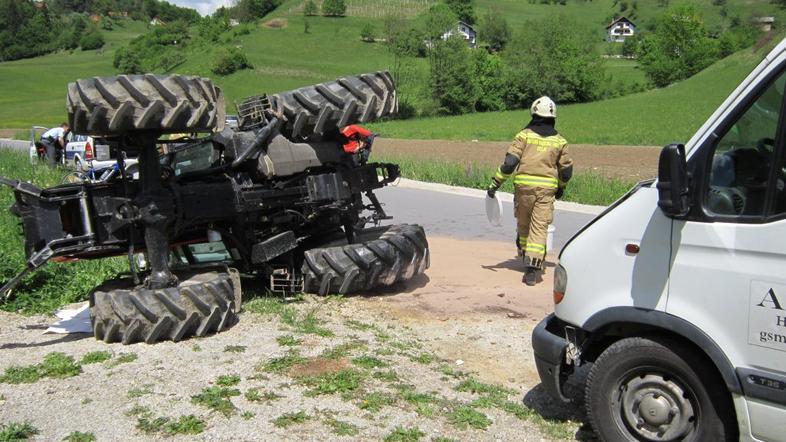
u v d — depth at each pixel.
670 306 3.80
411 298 7.23
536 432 4.36
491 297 7.30
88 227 5.95
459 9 151.12
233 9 149.62
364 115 6.82
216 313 5.86
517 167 7.73
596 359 4.29
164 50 129.12
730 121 3.67
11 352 5.62
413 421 4.38
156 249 5.90
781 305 3.44
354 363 5.24
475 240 10.86
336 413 4.44
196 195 6.18
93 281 7.61
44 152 21.38
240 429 4.19
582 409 4.71
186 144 7.18
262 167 6.57
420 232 7.54
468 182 18.14
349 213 7.51
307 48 116.94
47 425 4.27
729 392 3.64
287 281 7.07
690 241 3.75
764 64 3.61
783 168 3.50
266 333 5.93
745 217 3.59
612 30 158.50
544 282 8.00
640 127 45.09
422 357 5.48
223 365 5.18
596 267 4.13
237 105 7.01
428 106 76.12
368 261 6.93
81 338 5.99
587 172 20.09
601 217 4.19
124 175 6.09
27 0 163.75
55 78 115.25
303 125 6.67
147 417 4.34
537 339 4.38
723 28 92.69
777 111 3.54
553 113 7.63
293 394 4.70
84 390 4.77
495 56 84.19
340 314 6.61
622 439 3.97
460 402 4.70
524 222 7.91
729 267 3.61
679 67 88.12
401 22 92.31
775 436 3.49
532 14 176.00
